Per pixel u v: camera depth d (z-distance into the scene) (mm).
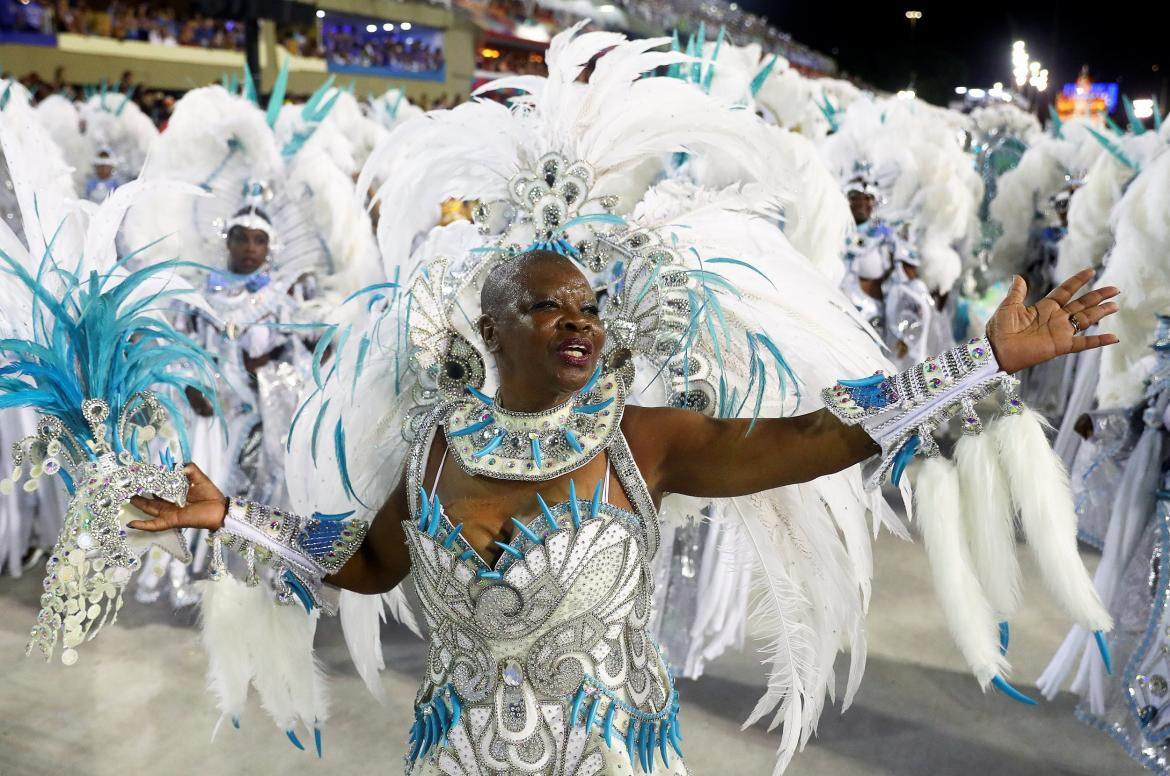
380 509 1944
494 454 1684
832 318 2061
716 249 2068
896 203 6438
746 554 2217
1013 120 11922
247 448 4258
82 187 6477
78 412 1805
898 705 3494
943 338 6840
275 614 2031
